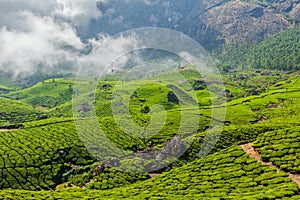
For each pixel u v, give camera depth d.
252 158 80.44
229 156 84.12
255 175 71.69
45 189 96.44
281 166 71.81
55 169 104.56
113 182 87.19
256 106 170.38
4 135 133.62
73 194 77.25
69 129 139.75
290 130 92.69
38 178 100.19
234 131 106.75
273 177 68.50
